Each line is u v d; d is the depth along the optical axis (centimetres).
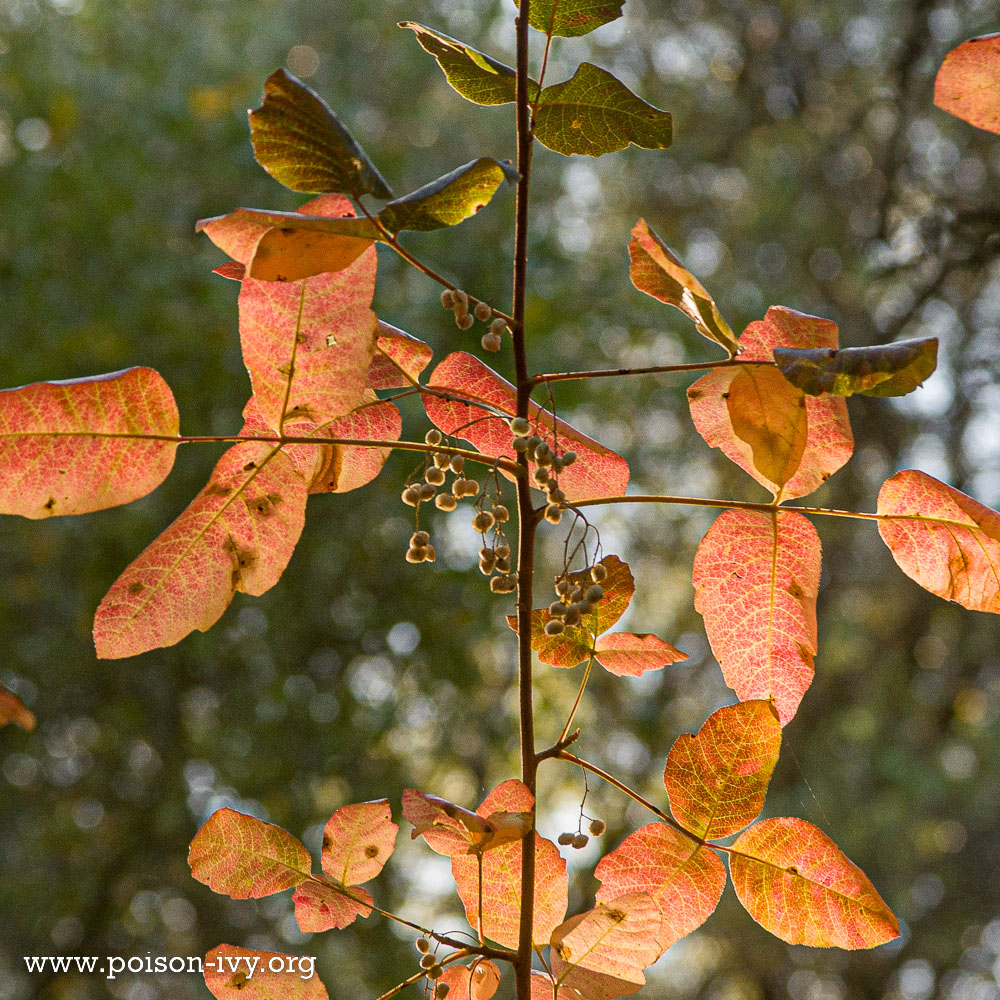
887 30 641
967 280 568
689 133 712
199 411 563
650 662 130
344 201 109
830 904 125
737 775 125
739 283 755
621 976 121
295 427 121
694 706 778
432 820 109
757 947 796
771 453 121
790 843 124
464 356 134
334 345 113
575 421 682
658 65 718
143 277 558
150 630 122
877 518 128
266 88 102
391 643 580
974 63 105
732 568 132
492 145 754
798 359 109
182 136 596
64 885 645
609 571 129
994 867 934
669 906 128
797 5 684
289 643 580
